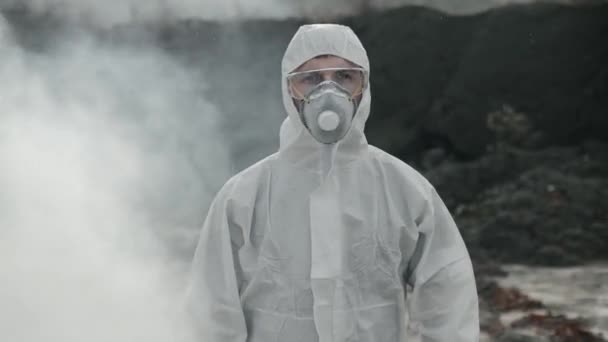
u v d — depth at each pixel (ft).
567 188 35.86
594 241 32.63
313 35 8.31
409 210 8.46
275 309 8.36
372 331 8.32
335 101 7.97
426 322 8.50
